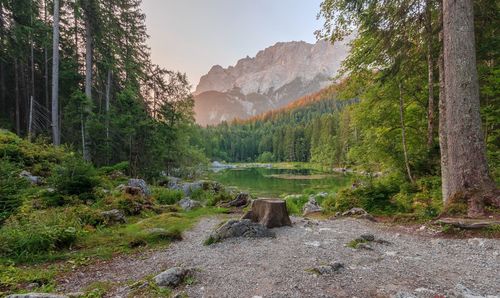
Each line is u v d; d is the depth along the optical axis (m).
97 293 3.29
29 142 13.71
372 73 11.03
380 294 3.04
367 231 6.27
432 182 9.57
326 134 64.00
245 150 109.31
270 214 6.76
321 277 3.53
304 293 3.11
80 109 16.81
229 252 4.87
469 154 6.20
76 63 23.05
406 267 3.84
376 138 13.76
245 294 3.14
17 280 3.65
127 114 19.36
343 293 3.08
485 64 9.51
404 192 9.73
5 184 6.52
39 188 8.80
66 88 22.31
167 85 26.22
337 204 9.95
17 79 20.53
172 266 4.29
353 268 3.83
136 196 10.16
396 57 9.18
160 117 25.11
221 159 100.06
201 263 4.33
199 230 7.22
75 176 8.55
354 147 16.45
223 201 13.46
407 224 6.76
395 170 12.66
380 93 12.45
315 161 72.62
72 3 17.48
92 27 18.69
